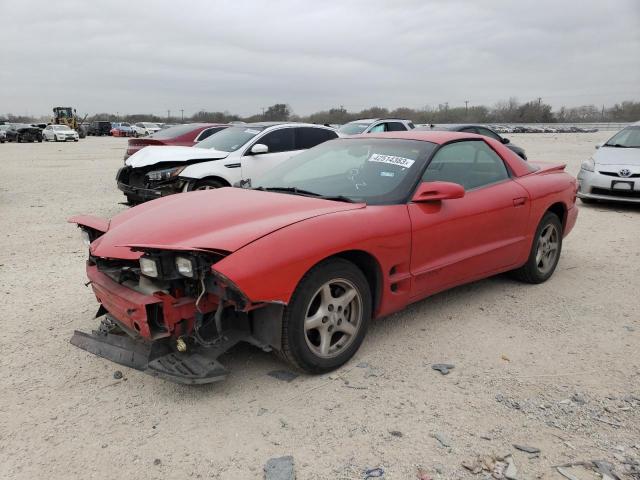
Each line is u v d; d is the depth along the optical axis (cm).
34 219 837
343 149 448
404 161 401
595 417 286
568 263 584
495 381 324
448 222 387
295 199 363
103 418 285
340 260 323
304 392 310
